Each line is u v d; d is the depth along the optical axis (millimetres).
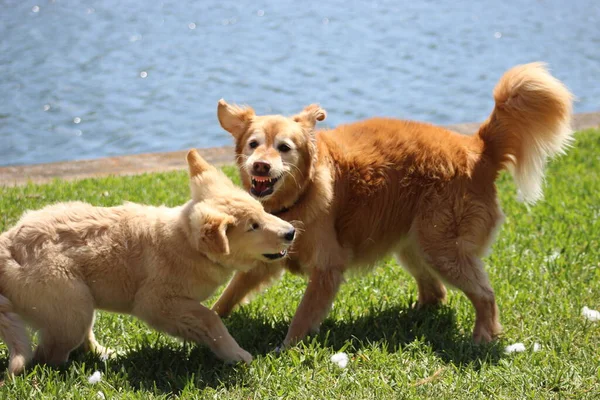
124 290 6723
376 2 39531
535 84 7789
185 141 19172
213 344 6785
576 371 6762
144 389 6379
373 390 6426
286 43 30469
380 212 7906
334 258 7664
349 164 7855
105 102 22359
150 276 6688
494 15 36562
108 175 13492
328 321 7891
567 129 8000
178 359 6961
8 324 6309
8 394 6066
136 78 25000
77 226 6613
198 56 28109
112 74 25359
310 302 7539
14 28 31609
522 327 7859
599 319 7887
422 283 8453
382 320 7953
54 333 6438
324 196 7617
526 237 10406
